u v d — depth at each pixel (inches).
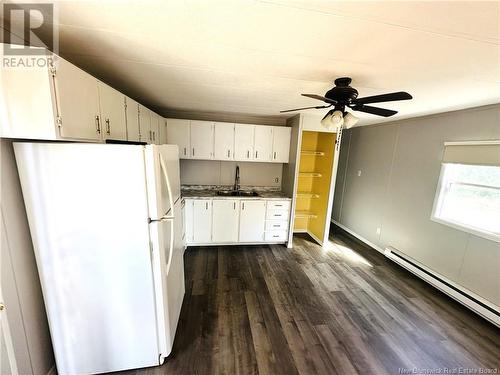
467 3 33.2
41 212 49.3
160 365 63.7
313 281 110.8
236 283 106.1
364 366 66.3
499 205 88.0
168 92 97.6
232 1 36.0
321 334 77.4
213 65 65.4
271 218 147.4
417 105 97.0
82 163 49.2
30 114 40.7
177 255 77.9
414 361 68.6
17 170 48.0
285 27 43.6
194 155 141.6
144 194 53.3
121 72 72.6
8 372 45.5
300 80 74.7
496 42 43.9
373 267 127.9
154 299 59.1
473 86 70.0
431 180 113.9
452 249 102.1
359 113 117.3
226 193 151.6
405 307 93.7
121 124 72.1
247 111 137.4
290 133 150.1
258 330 77.8
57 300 53.4
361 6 35.7
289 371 63.6
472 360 69.7
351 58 55.8
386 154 144.2
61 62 42.6
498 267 85.4
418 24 39.8
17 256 48.2
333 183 148.5
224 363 65.1
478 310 88.0
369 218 158.9
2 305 41.8
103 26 44.9
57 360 56.3
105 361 59.0
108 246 53.7
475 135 94.3
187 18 41.5
